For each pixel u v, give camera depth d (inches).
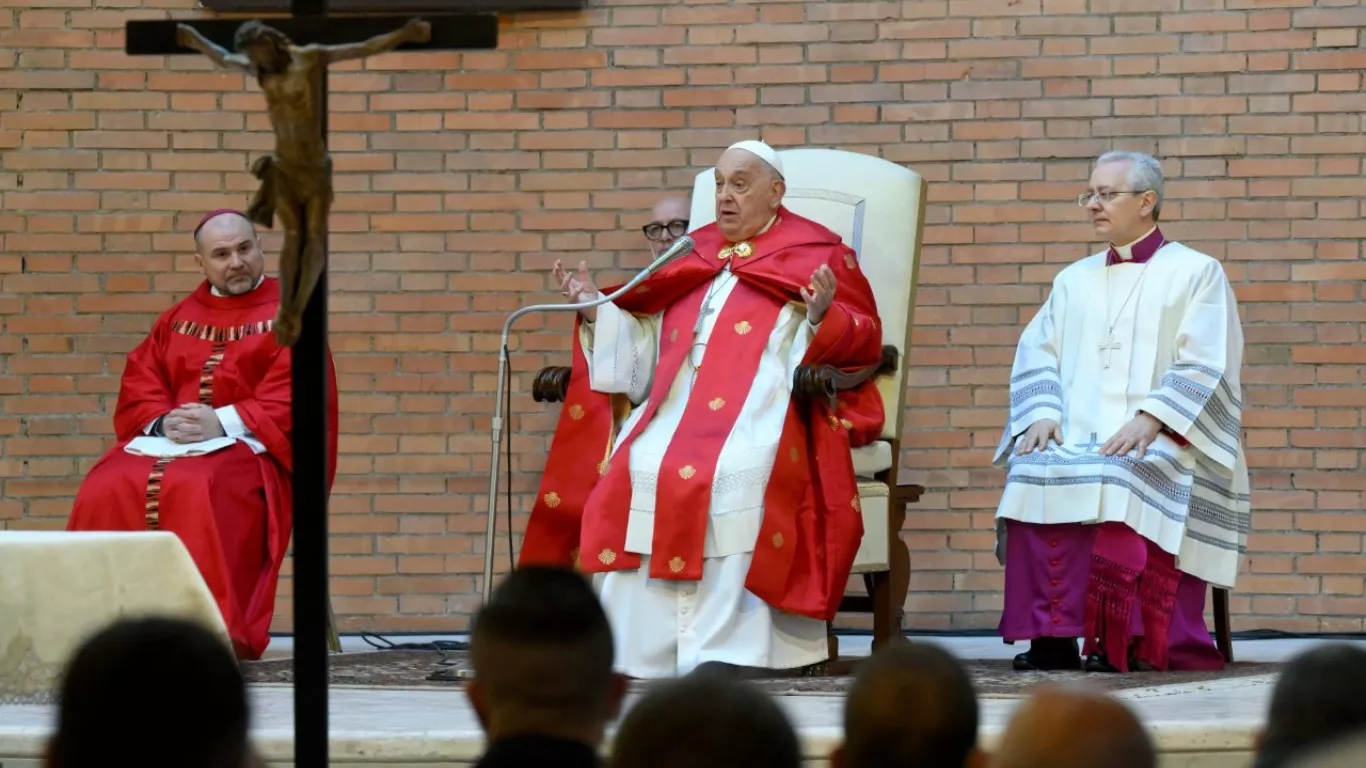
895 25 909.8
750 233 747.4
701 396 706.8
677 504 669.9
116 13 930.1
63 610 483.5
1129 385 753.0
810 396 685.9
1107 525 711.7
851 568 695.1
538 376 736.3
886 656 237.3
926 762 231.5
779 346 719.7
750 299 730.2
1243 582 893.8
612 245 922.7
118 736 197.2
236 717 202.2
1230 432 742.5
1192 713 512.7
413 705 556.4
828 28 912.3
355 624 922.1
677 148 919.7
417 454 925.8
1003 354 907.4
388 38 341.7
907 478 910.4
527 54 924.0
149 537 490.3
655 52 919.7
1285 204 892.0
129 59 930.7
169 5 928.9
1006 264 906.7
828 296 685.9
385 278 927.7
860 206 781.3
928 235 910.4
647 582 681.6
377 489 925.2
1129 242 770.2
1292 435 892.6
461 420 925.8
